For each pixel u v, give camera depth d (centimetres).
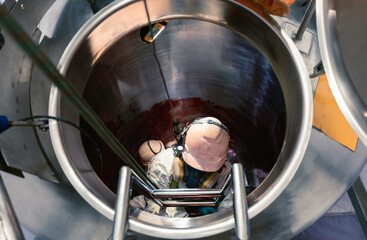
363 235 143
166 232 78
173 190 92
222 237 82
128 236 81
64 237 91
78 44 91
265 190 83
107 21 95
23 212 94
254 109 156
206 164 120
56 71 42
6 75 95
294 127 88
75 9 106
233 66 139
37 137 95
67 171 81
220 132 117
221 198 104
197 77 155
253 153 169
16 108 96
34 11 101
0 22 32
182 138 129
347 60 65
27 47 35
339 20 67
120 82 135
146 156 154
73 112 97
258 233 87
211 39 127
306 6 111
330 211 148
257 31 97
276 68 98
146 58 132
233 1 92
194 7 100
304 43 105
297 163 81
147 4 96
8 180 96
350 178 95
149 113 168
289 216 89
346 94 64
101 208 79
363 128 61
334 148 95
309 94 85
